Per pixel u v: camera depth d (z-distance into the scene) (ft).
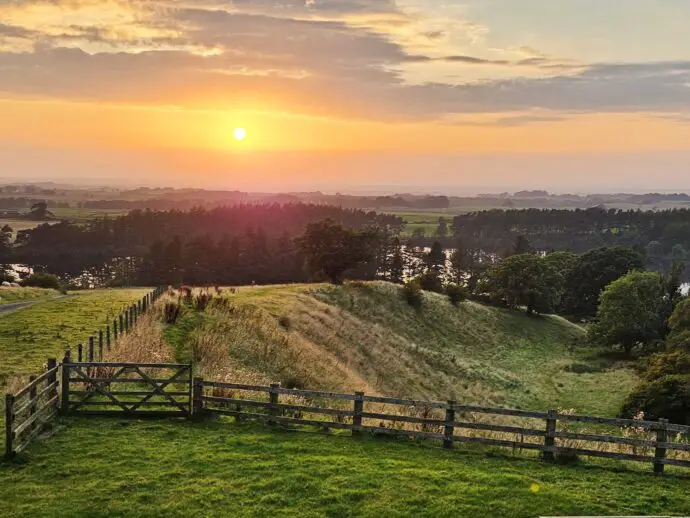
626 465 47.26
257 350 97.66
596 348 235.40
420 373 151.12
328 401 77.92
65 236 507.71
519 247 467.11
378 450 47.78
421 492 39.75
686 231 606.96
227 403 58.49
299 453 46.21
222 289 170.19
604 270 305.12
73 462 42.52
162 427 51.13
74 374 59.36
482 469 44.62
